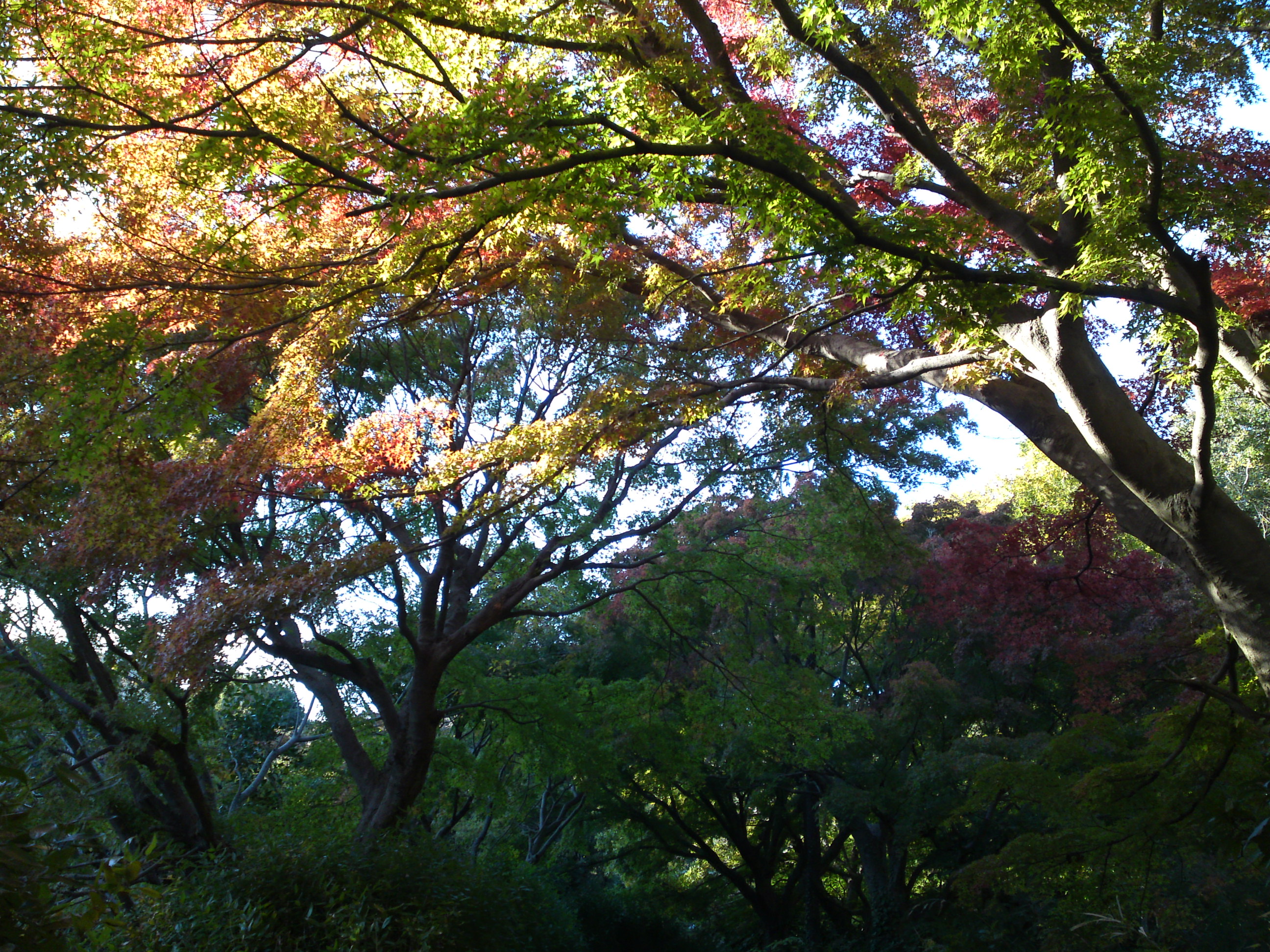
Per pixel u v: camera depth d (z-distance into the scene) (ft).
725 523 60.64
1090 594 38.34
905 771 61.31
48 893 7.79
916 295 20.79
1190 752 25.99
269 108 20.40
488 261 31.83
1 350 24.97
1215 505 21.98
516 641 73.72
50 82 19.42
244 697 69.21
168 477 31.81
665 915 76.33
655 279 29.55
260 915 28.78
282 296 28.94
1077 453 26.45
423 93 24.43
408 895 32.14
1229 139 26.73
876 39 24.39
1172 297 18.90
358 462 33.88
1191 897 33.40
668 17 25.93
